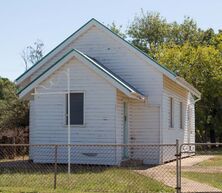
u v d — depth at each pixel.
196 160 24.75
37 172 17.17
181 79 23.47
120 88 20.31
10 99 33.47
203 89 40.62
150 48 53.97
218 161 24.25
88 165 20.56
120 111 21.03
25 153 27.58
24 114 31.73
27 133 29.83
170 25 56.50
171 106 25.05
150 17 56.62
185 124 28.69
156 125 22.56
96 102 20.69
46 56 23.62
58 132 21.11
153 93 22.59
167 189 13.52
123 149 21.80
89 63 20.61
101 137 20.56
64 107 21.06
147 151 22.34
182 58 41.03
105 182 14.45
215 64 40.53
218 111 43.38
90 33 23.58
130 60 22.92
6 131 30.61
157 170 18.86
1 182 14.37
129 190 13.12
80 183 14.22
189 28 55.94
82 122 20.88
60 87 21.08
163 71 22.39
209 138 45.66
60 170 18.59
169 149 23.83
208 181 15.95
